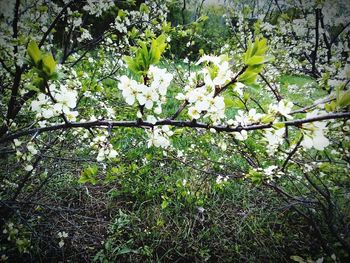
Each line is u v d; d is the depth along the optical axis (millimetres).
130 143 5023
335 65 2893
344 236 3072
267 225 4016
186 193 4207
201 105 1483
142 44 1360
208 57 1523
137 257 3605
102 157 1875
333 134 2445
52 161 3305
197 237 3898
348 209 3248
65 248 3518
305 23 3322
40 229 3412
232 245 3766
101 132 2695
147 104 1422
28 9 2664
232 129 1570
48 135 3031
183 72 5383
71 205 4215
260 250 3697
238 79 1412
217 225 4066
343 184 3197
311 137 1428
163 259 3645
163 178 4727
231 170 4383
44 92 1329
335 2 2961
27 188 3361
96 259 3406
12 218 3133
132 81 1409
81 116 3252
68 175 4332
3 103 3393
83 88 2758
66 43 3236
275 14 4332
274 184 3301
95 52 5484
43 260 3334
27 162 2455
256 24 3779
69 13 3045
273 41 4375
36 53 1221
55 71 1267
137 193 4387
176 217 4113
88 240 3664
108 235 3852
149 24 3793
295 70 4188
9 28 2449
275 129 1486
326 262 3322
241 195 4586
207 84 1463
